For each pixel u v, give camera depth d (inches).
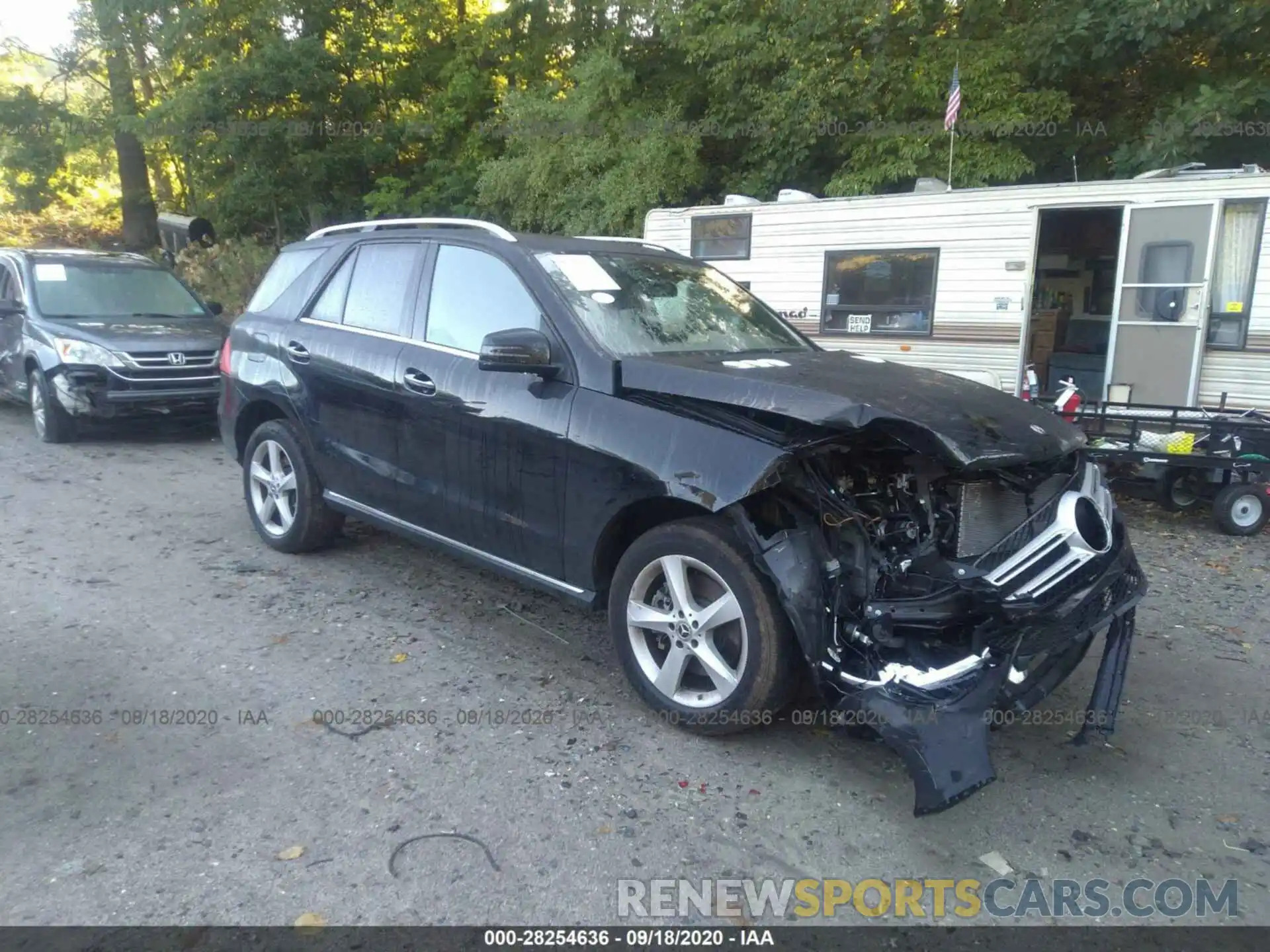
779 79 595.5
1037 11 553.0
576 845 132.3
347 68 772.6
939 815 141.6
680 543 155.6
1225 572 260.7
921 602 142.0
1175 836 138.6
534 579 180.4
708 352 183.9
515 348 167.5
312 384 222.5
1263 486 293.9
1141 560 271.3
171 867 125.4
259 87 720.3
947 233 396.2
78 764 148.9
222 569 237.3
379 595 221.1
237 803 139.7
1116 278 366.6
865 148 565.6
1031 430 151.5
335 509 227.0
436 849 130.4
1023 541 146.9
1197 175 350.0
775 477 142.9
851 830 137.7
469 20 793.6
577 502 167.9
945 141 542.0
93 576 230.8
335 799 141.3
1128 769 156.0
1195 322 348.8
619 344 176.1
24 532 266.5
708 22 625.6
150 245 964.0
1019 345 384.5
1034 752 160.9
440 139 784.3
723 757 155.2
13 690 173.2
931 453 140.3
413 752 154.6
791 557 143.1
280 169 766.5
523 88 755.4
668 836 134.8
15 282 418.0
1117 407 326.0
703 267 222.1
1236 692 184.9
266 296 250.1
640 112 648.4
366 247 223.9
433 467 194.9
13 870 124.3
